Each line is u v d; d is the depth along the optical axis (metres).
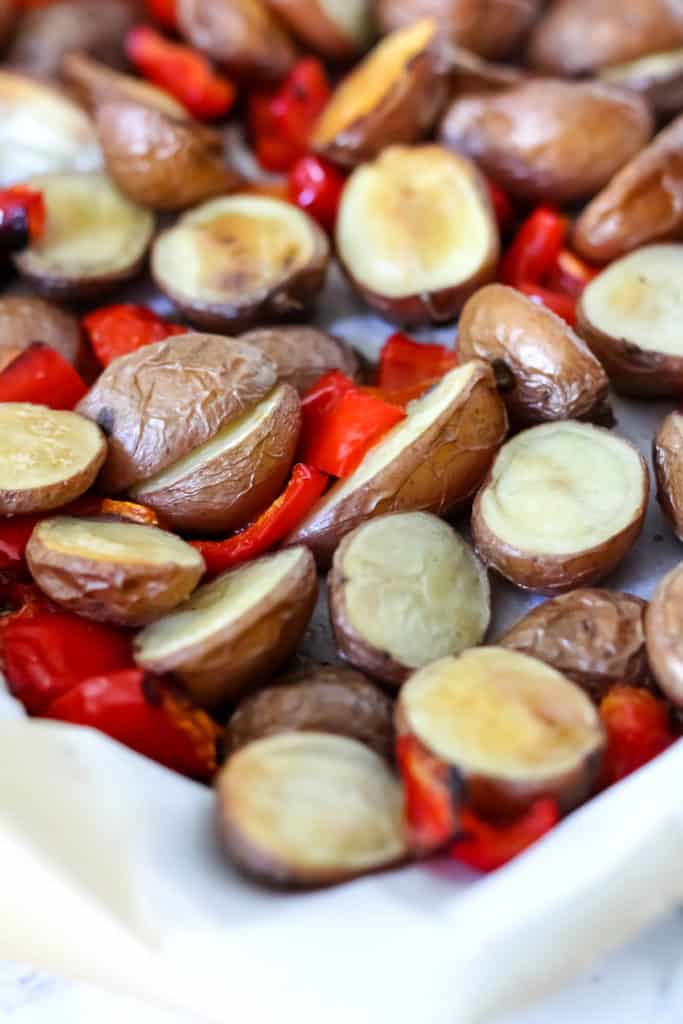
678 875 0.40
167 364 0.46
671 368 0.48
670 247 0.51
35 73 0.59
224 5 0.56
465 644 0.44
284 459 0.46
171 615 0.44
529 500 0.45
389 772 0.41
